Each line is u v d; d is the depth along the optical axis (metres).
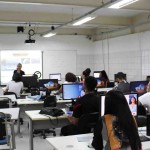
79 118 3.24
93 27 11.05
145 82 5.72
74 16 8.65
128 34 9.30
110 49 10.38
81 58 11.63
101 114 2.75
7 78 10.65
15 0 5.89
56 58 11.29
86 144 2.46
